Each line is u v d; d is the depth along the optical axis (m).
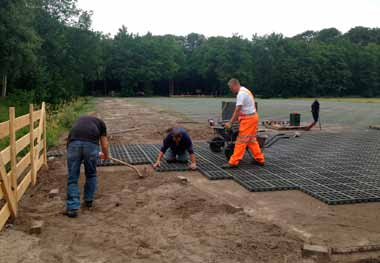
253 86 74.44
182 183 6.56
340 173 7.44
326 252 3.76
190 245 4.04
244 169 7.67
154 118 20.47
